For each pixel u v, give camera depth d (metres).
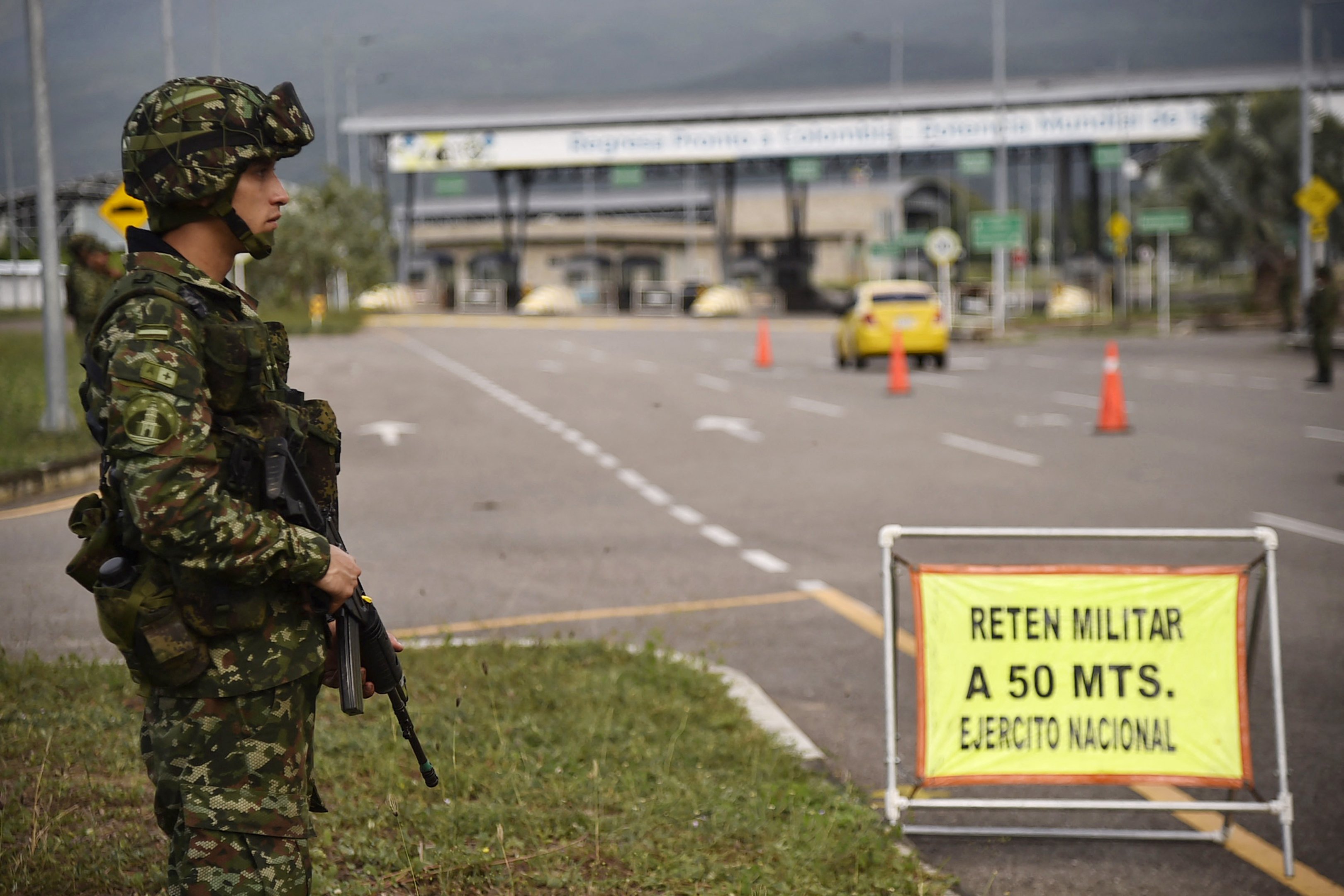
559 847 5.25
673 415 24.77
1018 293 89.38
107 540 3.04
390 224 73.19
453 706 7.00
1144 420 23.03
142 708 6.73
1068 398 27.42
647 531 13.54
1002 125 57.28
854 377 33.28
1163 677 5.93
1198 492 15.48
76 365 30.00
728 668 8.68
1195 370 34.44
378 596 10.62
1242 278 110.06
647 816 5.59
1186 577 5.95
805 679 8.52
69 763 5.78
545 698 7.24
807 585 11.06
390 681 3.44
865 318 35.12
